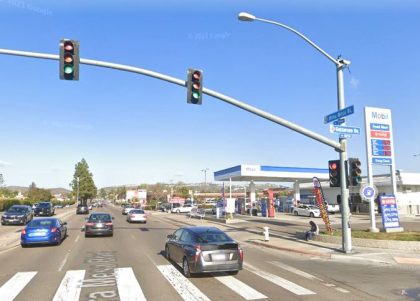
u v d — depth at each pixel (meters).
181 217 53.69
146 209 92.62
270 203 49.41
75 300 9.66
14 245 21.94
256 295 10.09
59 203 114.19
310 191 71.88
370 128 26.22
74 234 28.02
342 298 9.82
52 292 10.52
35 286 11.27
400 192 52.28
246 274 13.02
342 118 18.59
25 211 37.84
